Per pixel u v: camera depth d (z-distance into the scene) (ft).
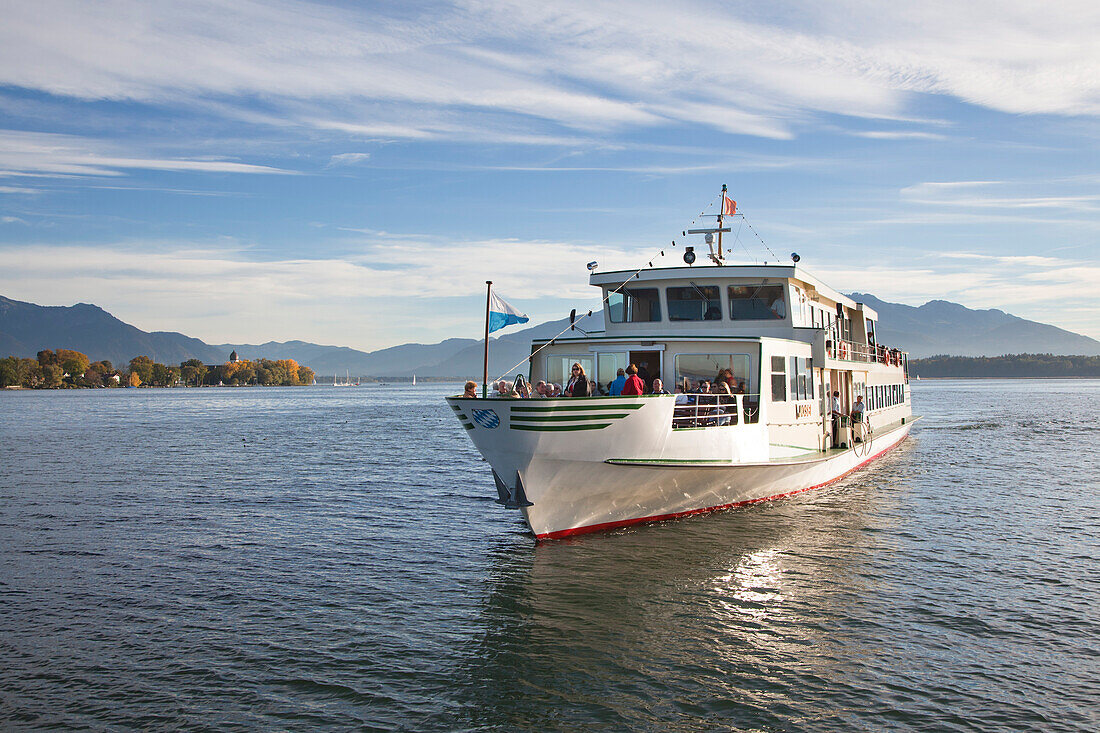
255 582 67.97
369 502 107.14
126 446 198.08
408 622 57.31
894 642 52.60
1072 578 67.05
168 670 49.29
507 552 76.89
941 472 132.67
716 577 66.85
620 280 97.04
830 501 100.94
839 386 118.01
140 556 77.25
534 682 47.16
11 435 238.68
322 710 43.96
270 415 371.15
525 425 68.64
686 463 76.59
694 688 46.14
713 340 86.28
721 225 103.50
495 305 74.95
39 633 55.72
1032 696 44.73
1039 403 442.09
